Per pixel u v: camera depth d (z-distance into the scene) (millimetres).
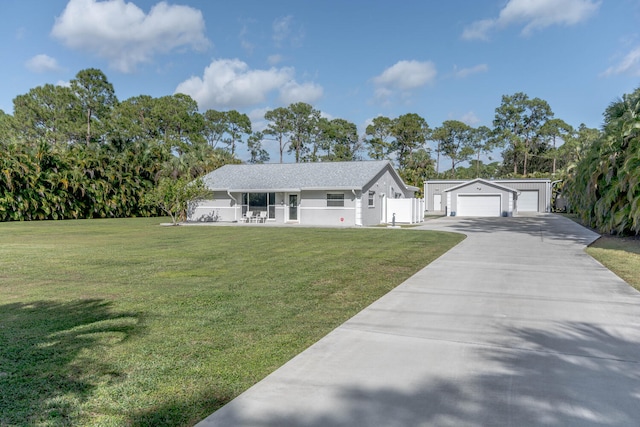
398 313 5648
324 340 4590
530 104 70375
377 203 26750
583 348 4340
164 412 3049
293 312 5723
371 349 4316
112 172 36250
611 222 16531
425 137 73875
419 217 27656
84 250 12469
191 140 63844
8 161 29891
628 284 7484
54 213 32344
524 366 3871
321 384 3496
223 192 28188
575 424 2871
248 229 21328
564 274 8438
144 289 7133
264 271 8820
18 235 17938
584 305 6047
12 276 8336
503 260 10273
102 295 6699
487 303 6176
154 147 41406
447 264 9680
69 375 3676
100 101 56812
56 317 5465
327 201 25297
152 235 17797
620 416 2977
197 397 3289
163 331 4910
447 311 5750
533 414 3006
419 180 49625
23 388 3412
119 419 2945
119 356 4129
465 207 36938
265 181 27484
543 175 56656
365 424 2867
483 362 3969
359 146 73750
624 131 17250
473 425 2854
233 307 5961
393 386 3455
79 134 50938
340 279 7965
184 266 9484
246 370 3807
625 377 3629
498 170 73938
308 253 11648
